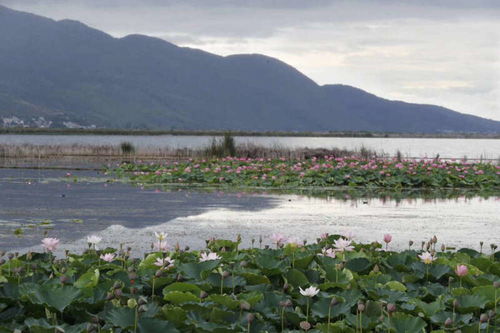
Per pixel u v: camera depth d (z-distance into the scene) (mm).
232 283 6039
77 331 4648
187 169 27625
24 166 31562
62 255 9656
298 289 6215
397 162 30391
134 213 15109
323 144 90375
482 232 13055
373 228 13398
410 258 7113
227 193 21125
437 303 5480
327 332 4918
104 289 5832
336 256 7348
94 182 23812
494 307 5527
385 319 4957
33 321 4762
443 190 24172
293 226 13430
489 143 137375
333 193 22047
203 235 11945
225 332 4496
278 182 24625
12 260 6754
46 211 15219
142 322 4648
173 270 6633
